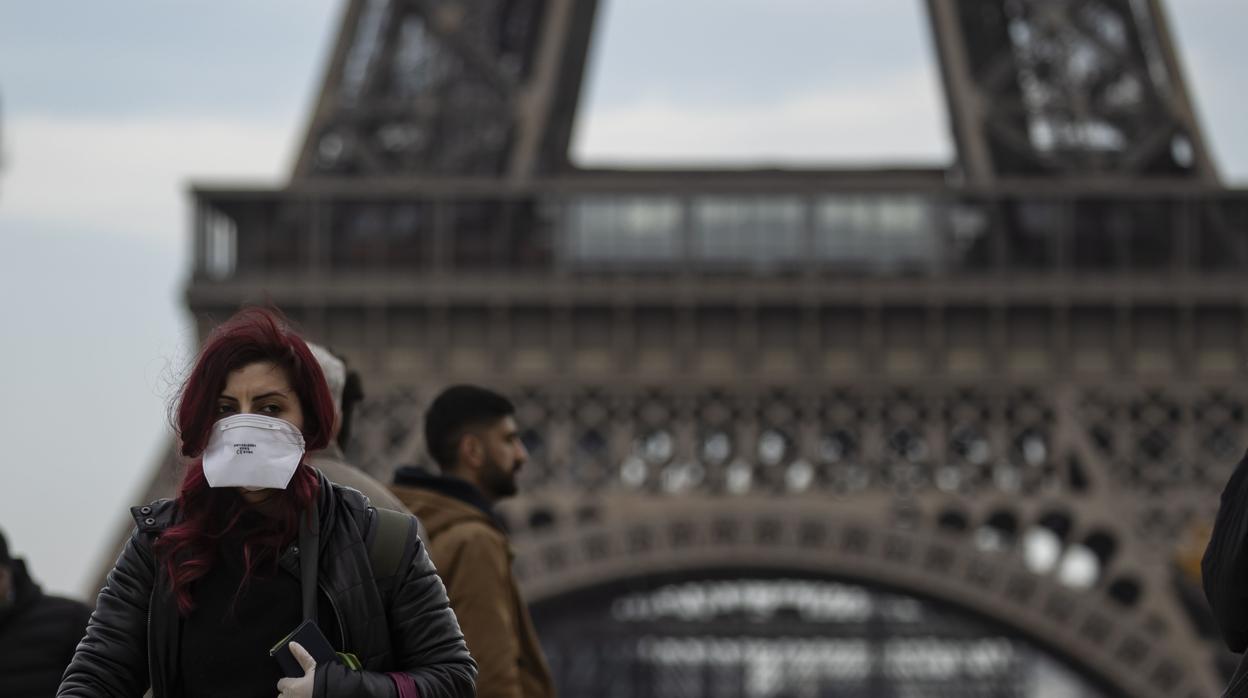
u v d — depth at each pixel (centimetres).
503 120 9569
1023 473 8725
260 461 1287
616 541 8694
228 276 9000
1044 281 8850
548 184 9188
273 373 1319
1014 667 18588
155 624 1300
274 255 9112
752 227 9212
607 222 9219
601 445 9981
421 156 9462
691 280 8944
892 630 16262
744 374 8888
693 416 8862
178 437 1318
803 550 8706
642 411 8888
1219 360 8825
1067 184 9100
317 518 1327
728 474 8812
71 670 1305
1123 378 8788
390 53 9762
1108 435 9269
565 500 8738
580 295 8862
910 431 8850
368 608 1334
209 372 1311
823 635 16138
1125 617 8425
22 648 2286
